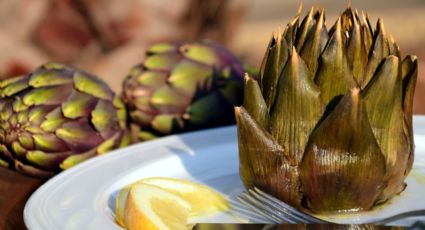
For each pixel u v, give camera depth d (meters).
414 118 0.70
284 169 0.57
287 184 0.58
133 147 0.67
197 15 0.88
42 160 0.65
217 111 0.71
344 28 0.58
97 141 0.67
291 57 0.56
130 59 0.86
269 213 0.58
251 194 0.59
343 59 0.56
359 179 0.56
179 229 0.56
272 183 0.58
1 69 0.84
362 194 0.57
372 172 0.56
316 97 0.56
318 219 0.57
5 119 0.65
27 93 0.65
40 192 0.60
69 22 0.86
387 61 0.56
